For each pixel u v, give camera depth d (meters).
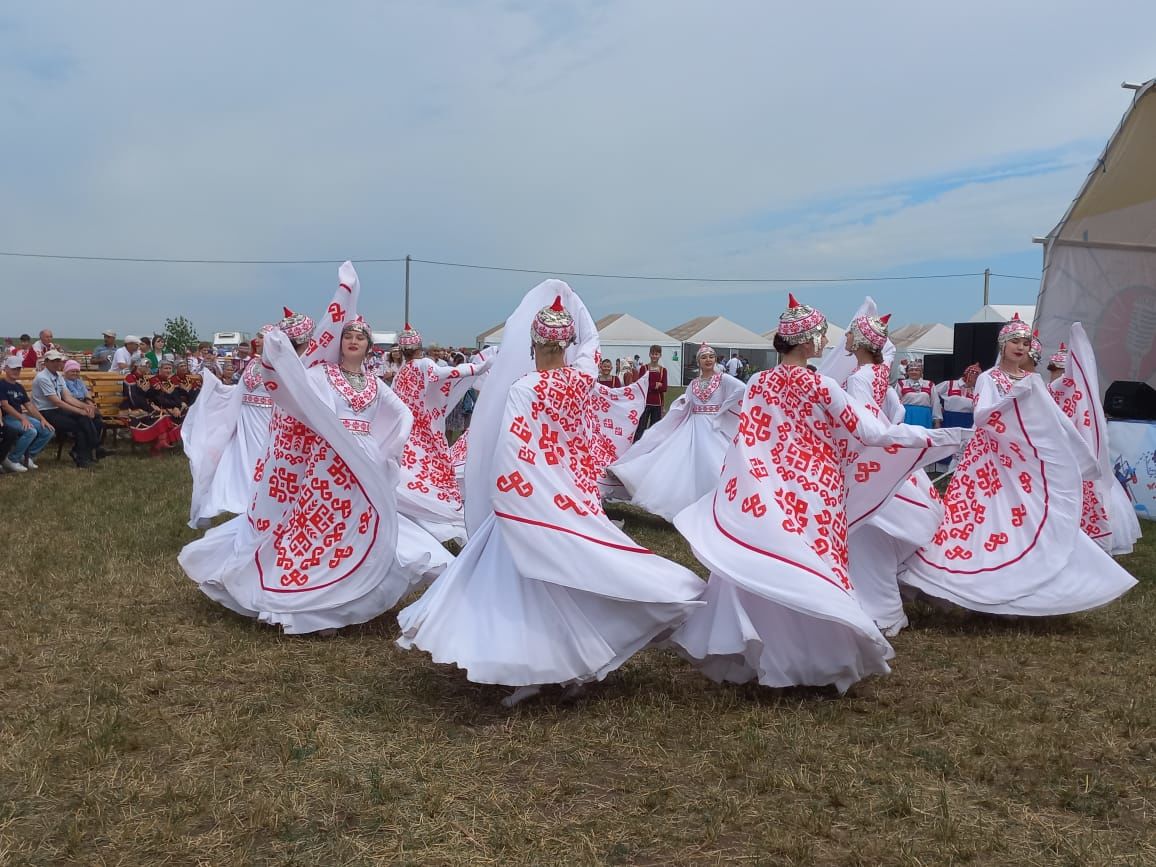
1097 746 3.56
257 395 8.12
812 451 4.09
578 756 3.36
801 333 4.12
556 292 4.29
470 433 4.15
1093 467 5.45
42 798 3.04
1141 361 10.61
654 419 15.74
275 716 3.77
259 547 5.00
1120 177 9.17
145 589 5.72
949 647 4.95
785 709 3.91
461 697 4.02
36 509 8.45
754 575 3.80
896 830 2.89
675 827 2.90
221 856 2.71
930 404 13.90
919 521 5.19
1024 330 5.66
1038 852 2.77
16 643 4.64
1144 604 5.91
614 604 3.74
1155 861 2.71
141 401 13.58
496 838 2.80
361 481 4.90
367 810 2.98
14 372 11.37
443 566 5.17
